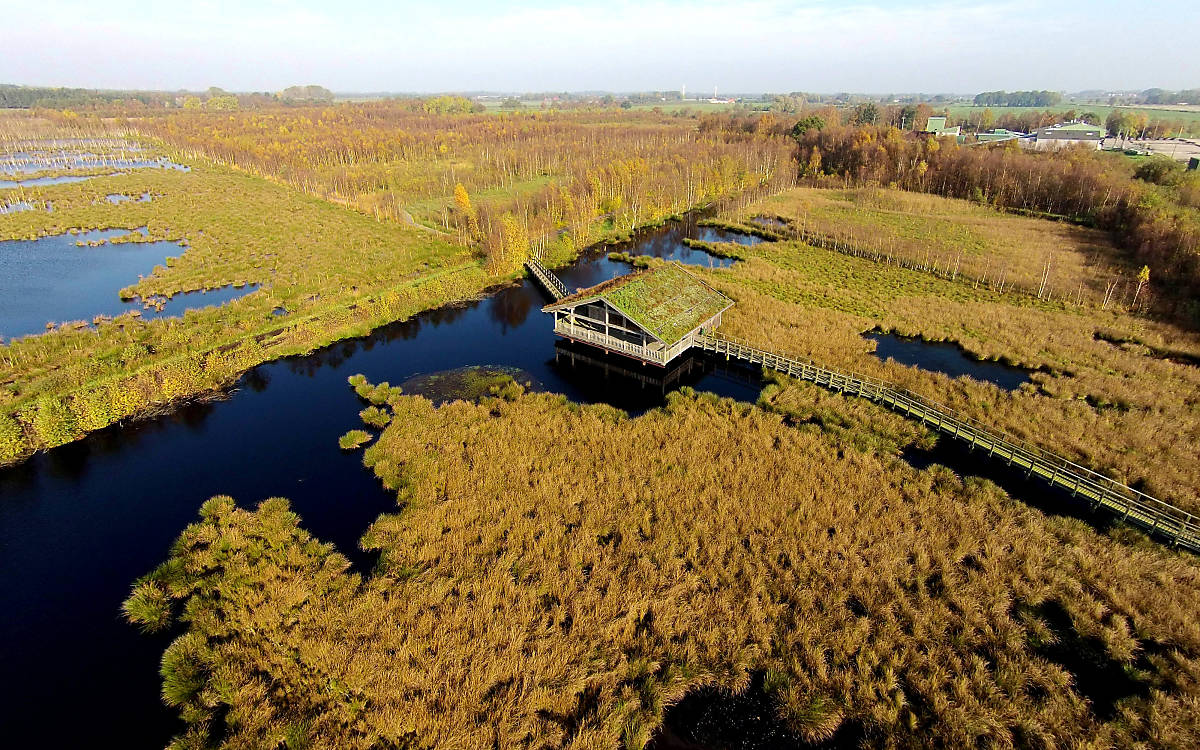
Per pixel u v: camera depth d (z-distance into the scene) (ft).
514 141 515.91
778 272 221.05
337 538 94.73
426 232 274.57
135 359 145.48
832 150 439.22
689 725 67.51
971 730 64.34
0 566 89.25
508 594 81.66
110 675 72.74
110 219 279.49
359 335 171.42
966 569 86.69
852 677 70.44
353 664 70.69
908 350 162.50
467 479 105.91
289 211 303.68
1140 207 249.34
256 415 130.93
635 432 120.37
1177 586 82.89
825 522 95.04
